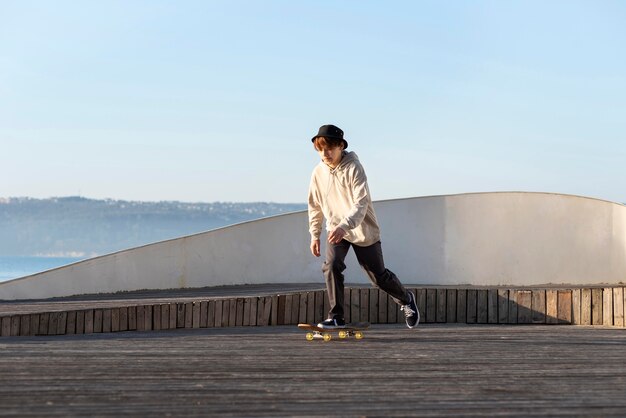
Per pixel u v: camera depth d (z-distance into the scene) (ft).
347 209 23.31
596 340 23.95
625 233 44.39
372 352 20.39
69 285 38.40
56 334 25.98
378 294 32.63
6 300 36.63
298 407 13.21
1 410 12.76
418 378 16.20
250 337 24.67
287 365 17.81
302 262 43.34
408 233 44.75
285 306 31.09
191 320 28.81
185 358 18.92
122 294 38.11
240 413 12.72
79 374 16.25
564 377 16.51
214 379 15.84
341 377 16.22
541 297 32.55
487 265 45.14
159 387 14.89
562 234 45.14
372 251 23.52
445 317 32.89
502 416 12.75
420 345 22.25
